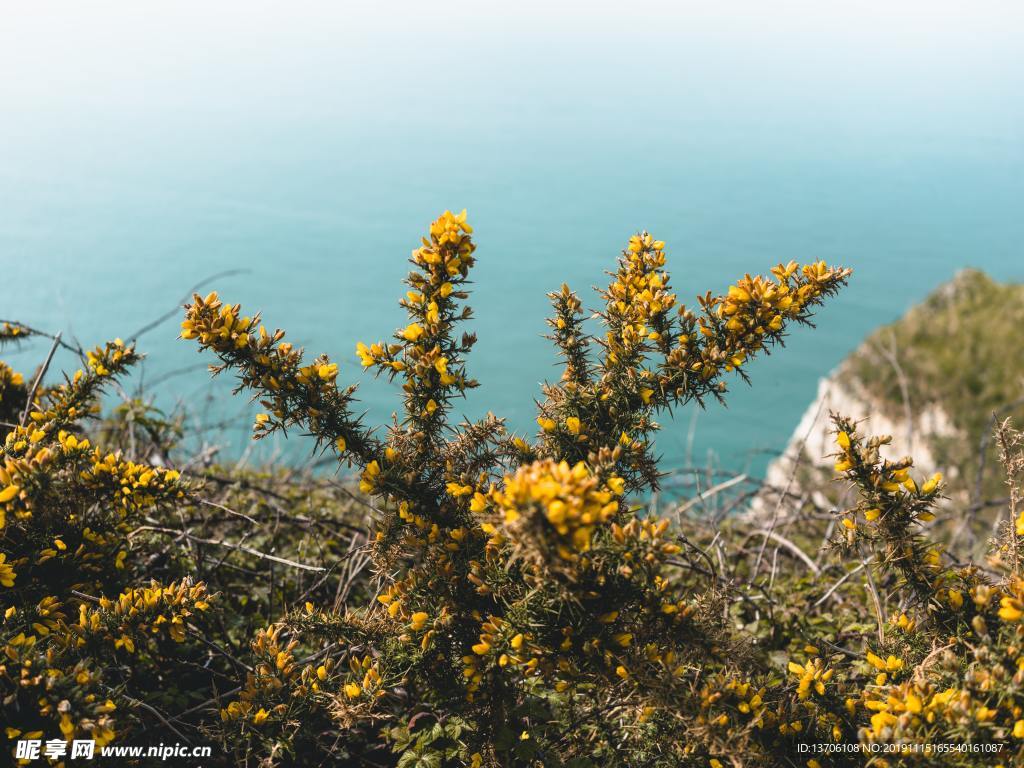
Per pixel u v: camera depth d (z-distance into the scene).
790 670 1.95
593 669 1.63
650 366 1.95
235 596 2.68
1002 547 1.84
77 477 2.04
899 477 1.76
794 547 3.08
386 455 1.85
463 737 1.90
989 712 1.41
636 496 1.87
